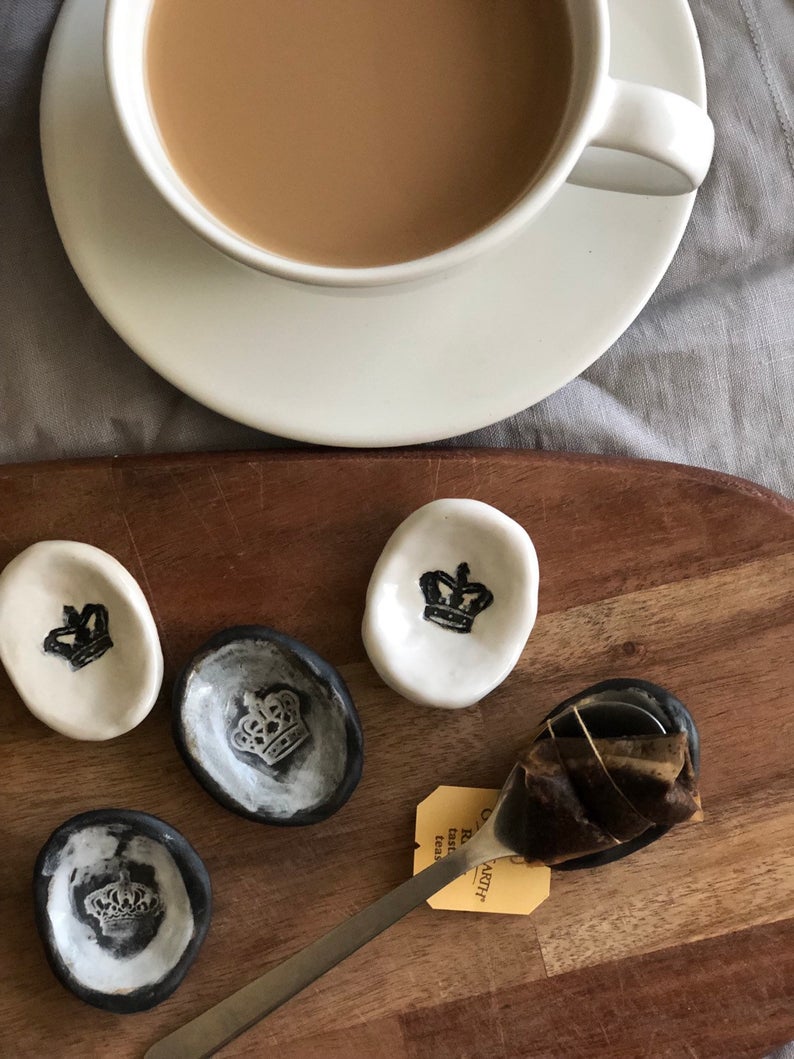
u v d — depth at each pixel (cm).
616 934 28
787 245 31
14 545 28
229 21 23
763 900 28
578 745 26
